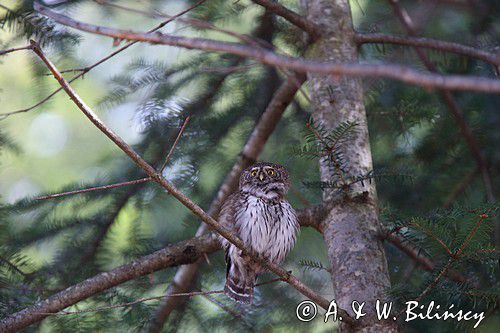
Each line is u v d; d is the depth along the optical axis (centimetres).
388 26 1220
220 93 1241
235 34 731
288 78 1156
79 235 1140
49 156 1588
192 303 1148
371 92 1197
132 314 1077
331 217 983
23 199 1132
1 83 1425
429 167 1218
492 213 762
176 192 789
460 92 1221
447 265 797
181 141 1206
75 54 1225
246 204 1056
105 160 1295
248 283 1057
